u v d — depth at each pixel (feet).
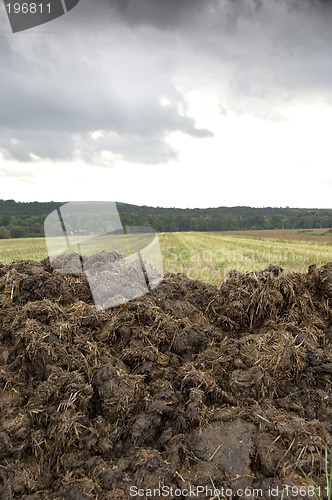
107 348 11.96
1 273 16.90
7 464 8.12
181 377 10.84
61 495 7.47
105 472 8.03
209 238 125.70
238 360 11.59
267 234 173.17
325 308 15.49
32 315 12.53
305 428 8.77
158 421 9.40
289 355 11.55
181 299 15.76
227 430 9.05
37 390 9.75
